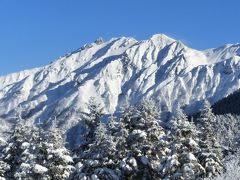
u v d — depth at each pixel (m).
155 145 40.66
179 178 38.25
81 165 40.25
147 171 40.28
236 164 40.03
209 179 39.94
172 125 39.56
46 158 39.69
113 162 39.94
